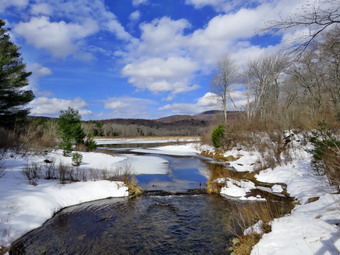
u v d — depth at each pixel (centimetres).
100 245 512
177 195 919
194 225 620
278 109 1998
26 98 1875
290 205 750
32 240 527
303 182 886
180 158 2062
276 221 537
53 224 622
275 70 2575
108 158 1775
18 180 835
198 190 991
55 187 834
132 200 851
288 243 405
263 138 1797
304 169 1029
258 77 2788
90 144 2011
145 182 1133
